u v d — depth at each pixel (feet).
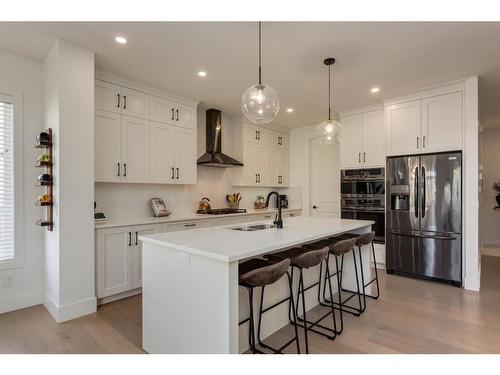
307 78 10.80
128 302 9.76
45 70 9.24
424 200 11.96
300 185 19.03
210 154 14.65
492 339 7.30
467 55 8.95
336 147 17.75
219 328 5.41
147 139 11.53
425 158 11.94
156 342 6.63
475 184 10.81
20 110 9.11
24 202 9.20
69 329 7.84
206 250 5.54
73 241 8.46
